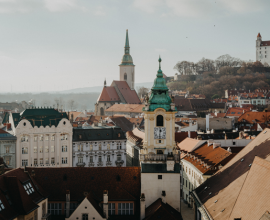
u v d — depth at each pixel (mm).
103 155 153250
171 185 81375
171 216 72688
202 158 116188
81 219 76000
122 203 81188
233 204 63062
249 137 141875
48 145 143375
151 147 83438
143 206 76812
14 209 69188
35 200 75562
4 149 136125
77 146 148750
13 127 143250
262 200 56250
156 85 84062
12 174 75250
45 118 145875
